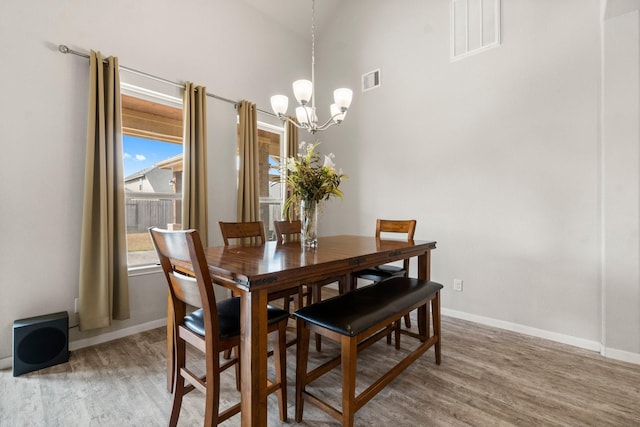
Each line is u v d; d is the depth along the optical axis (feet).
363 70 11.94
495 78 8.73
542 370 6.30
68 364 6.56
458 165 9.48
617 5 6.45
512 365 6.51
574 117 7.53
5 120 6.48
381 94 11.38
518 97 8.35
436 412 4.99
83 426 4.65
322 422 4.77
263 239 8.00
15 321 6.52
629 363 6.59
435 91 9.95
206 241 9.40
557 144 7.78
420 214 10.34
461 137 9.40
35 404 5.17
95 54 7.41
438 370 6.31
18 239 6.65
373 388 4.59
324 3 12.45
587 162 7.38
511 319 8.50
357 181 12.15
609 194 6.88
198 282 3.74
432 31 10.02
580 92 7.44
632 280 6.63
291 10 12.13
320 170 6.46
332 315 4.53
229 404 5.22
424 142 10.23
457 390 5.59
